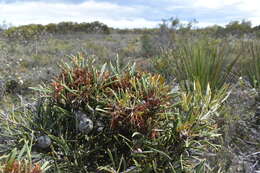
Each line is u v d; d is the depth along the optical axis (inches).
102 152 78.8
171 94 81.0
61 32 792.3
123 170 73.4
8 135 78.1
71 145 76.0
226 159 110.6
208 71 156.9
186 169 79.2
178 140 75.2
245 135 134.2
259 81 183.5
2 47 364.2
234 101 151.2
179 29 422.9
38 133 77.0
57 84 77.9
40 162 77.1
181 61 178.7
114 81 79.3
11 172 52.9
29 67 292.8
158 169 76.0
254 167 117.6
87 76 79.1
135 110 73.3
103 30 846.5
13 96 196.7
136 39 561.3
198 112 78.1
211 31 544.4
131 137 75.9
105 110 76.0
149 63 242.4
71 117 78.6
